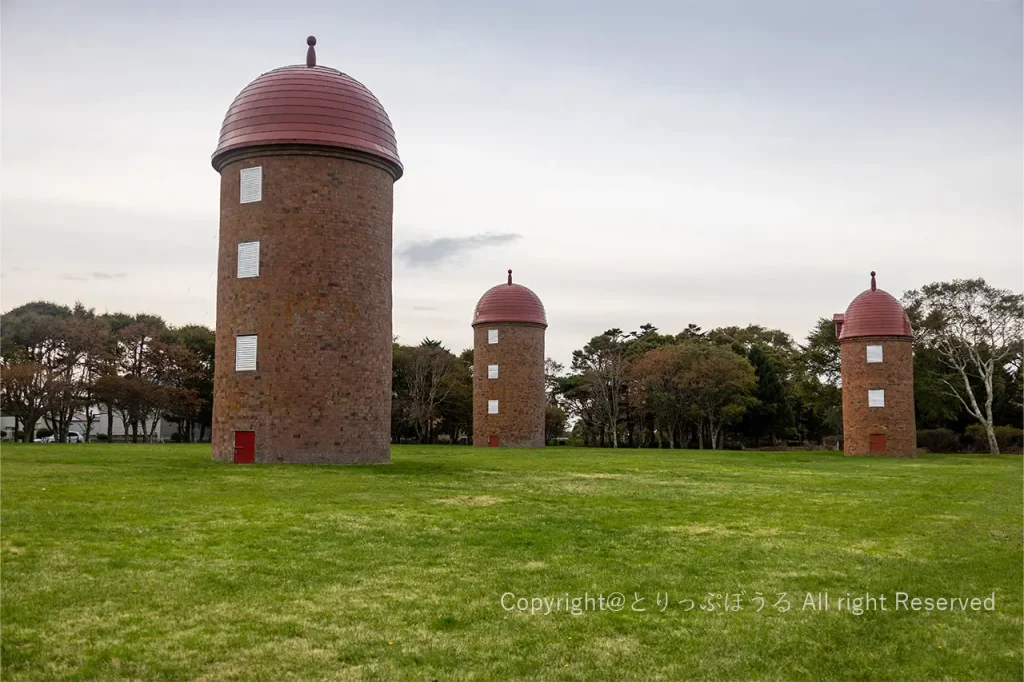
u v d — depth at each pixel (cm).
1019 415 7231
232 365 3206
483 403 6538
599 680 859
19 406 5716
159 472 2539
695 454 4941
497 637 974
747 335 9006
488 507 1939
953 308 6350
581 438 9081
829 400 8000
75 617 1002
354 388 3222
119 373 6381
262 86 3316
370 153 3281
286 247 3173
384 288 3375
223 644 930
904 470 3594
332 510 1805
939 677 884
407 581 1200
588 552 1428
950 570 1352
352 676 855
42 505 1722
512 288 6656
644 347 8388
